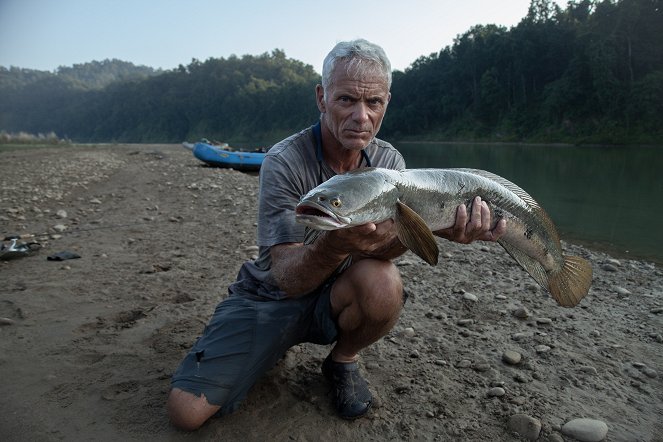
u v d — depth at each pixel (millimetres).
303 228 1038
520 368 1306
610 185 6176
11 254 2158
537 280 1432
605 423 1068
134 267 2078
